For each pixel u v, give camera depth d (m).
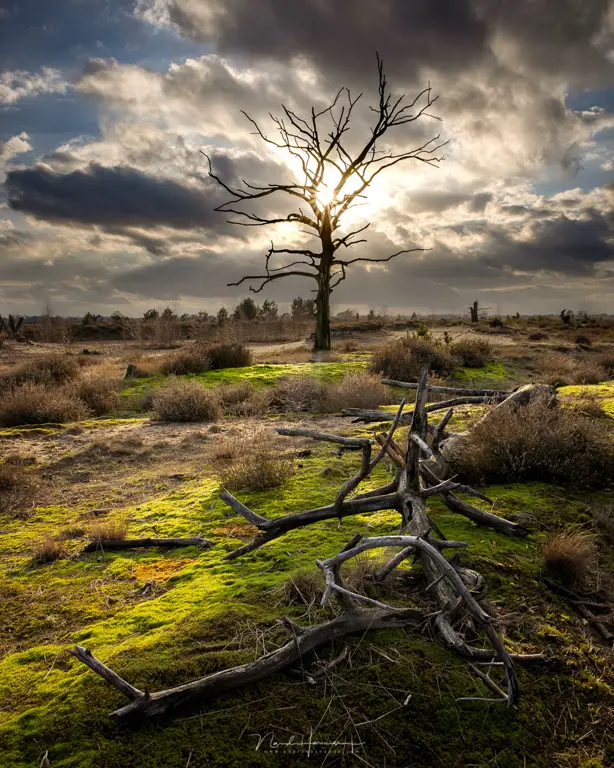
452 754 2.57
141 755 2.39
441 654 3.08
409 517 4.08
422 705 2.75
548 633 3.43
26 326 60.72
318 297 29.45
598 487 6.07
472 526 4.86
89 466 7.85
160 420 11.65
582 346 31.28
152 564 4.45
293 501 5.67
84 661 2.55
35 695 2.77
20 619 3.63
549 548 4.22
